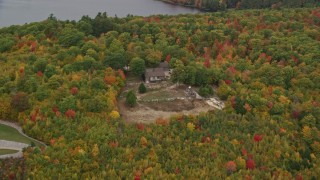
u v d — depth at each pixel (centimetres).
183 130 11331
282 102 13100
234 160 10438
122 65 14625
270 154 10850
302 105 12962
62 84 12675
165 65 15350
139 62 14462
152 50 15775
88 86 12656
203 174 9869
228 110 12588
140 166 9919
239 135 11294
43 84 12519
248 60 16112
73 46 15862
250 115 12394
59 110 11469
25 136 10994
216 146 10775
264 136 11388
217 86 14500
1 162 9862
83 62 14075
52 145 10294
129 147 10462
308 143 11731
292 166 10706
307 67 15300
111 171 9694
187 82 14312
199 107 13150
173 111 12850
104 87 12875
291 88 14338
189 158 10400
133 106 12875
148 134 11000
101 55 15050
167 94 13775
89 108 11644
